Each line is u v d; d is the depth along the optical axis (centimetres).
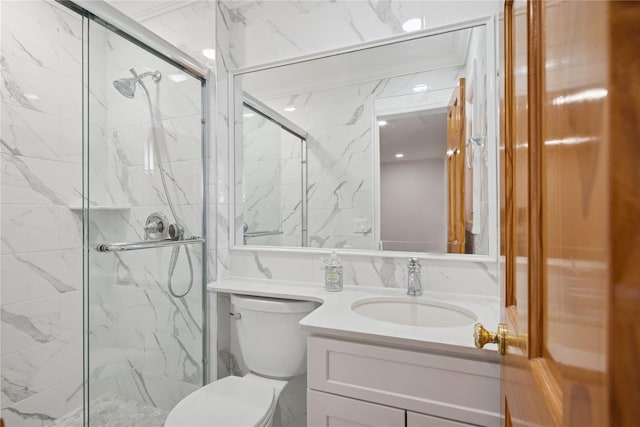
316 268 151
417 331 92
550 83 31
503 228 64
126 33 128
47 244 161
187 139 154
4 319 144
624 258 17
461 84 133
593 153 20
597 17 19
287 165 162
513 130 55
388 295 130
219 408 112
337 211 154
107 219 123
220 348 158
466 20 128
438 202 137
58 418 163
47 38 161
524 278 42
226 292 148
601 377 18
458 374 84
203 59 164
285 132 162
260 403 115
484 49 127
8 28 145
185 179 154
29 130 154
